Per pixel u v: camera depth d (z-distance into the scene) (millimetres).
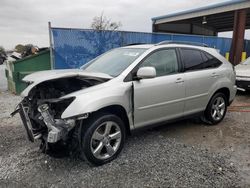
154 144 4395
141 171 3461
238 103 7914
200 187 3105
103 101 3455
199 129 5273
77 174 3377
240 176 3369
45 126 3480
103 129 3650
